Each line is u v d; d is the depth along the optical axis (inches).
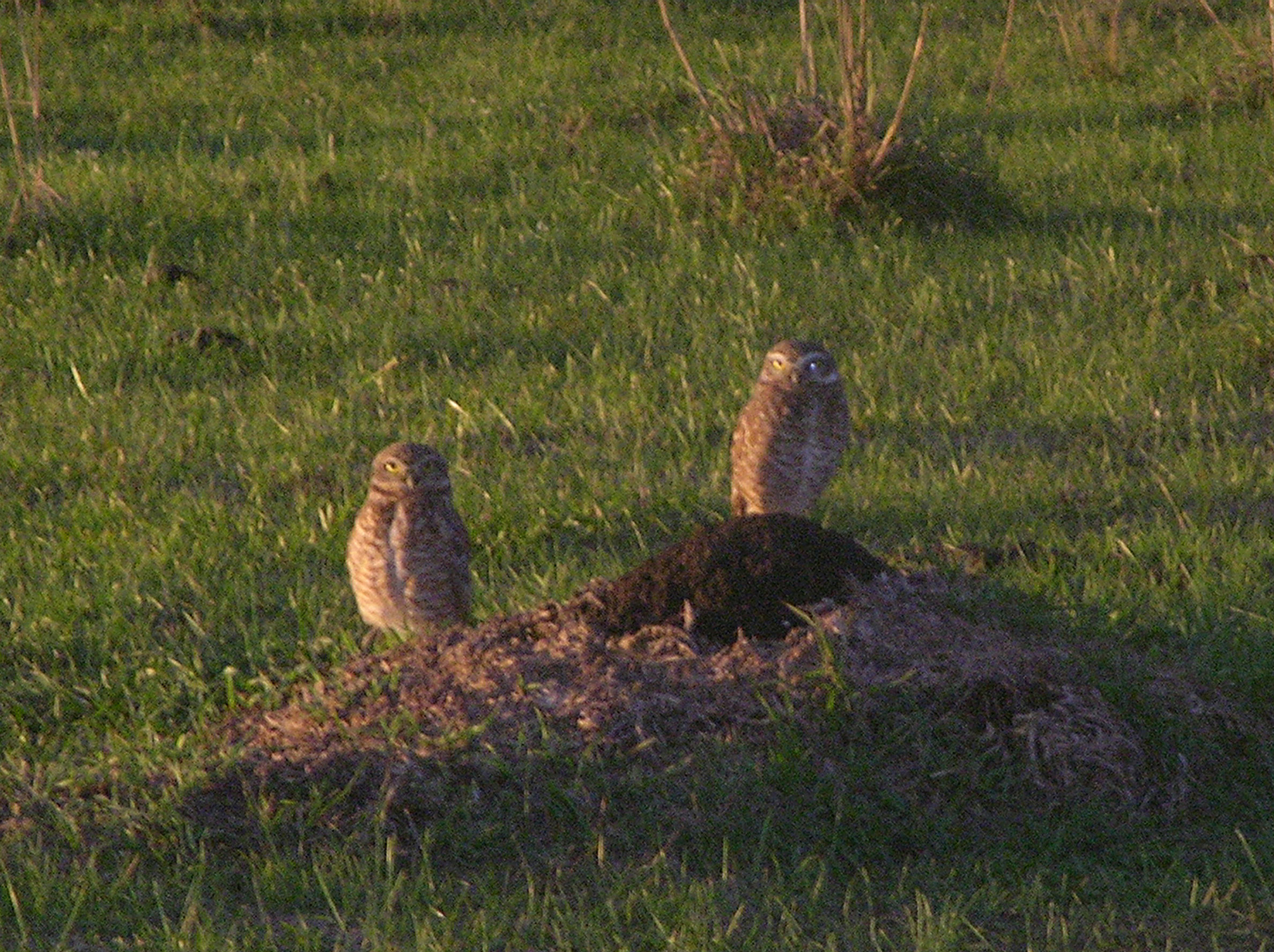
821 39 975.0
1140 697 354.6
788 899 300.0
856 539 472.7
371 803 327.0
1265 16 980.6
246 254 713.0
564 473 521.0
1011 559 451.5
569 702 345.7
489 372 612.4
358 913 297.1
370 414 572.7
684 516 493.7
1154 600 418.0
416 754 333.4
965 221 722.8
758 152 738.2
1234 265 666.8
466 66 957.2
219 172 791.7
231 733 365.7
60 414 573.6
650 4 1042.1
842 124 747.4
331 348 634.8
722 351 617.3
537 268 698.2
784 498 468.1
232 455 545.0
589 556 465.1
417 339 636.7
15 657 414.0
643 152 812.0
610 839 318.3
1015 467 518.6
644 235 727.7
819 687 342.0
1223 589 424.2
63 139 856.9
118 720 383.2
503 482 511.5
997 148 813.2
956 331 634.8
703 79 901.2
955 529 474.0
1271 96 858.1
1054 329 628.4
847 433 469.1
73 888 303.1
